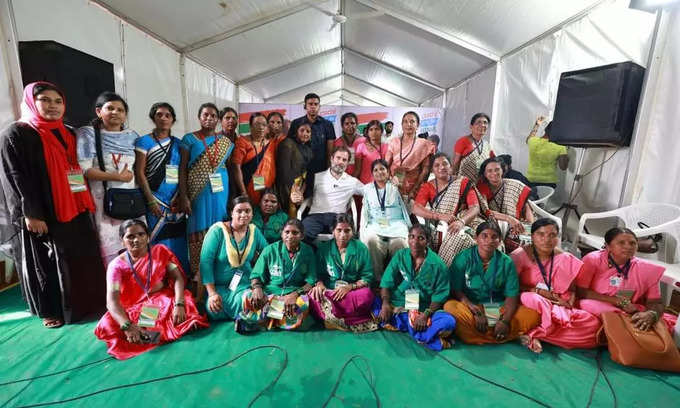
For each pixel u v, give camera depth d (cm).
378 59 689
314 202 332
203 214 293
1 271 288
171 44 444
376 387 177
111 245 253
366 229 303
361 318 240
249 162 324
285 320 232
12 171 203
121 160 245
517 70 444
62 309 231
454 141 674
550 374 190
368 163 383
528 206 312
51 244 223
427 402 167
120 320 205
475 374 189
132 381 178
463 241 278
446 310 224
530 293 230
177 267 237
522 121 435
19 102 239
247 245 253
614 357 201
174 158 275
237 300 235
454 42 473
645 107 289
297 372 188
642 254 280
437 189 314
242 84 708
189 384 177
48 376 181
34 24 248
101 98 238
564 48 363
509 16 377
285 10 461
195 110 516
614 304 219
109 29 330
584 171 357
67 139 225
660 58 281
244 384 178
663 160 282
